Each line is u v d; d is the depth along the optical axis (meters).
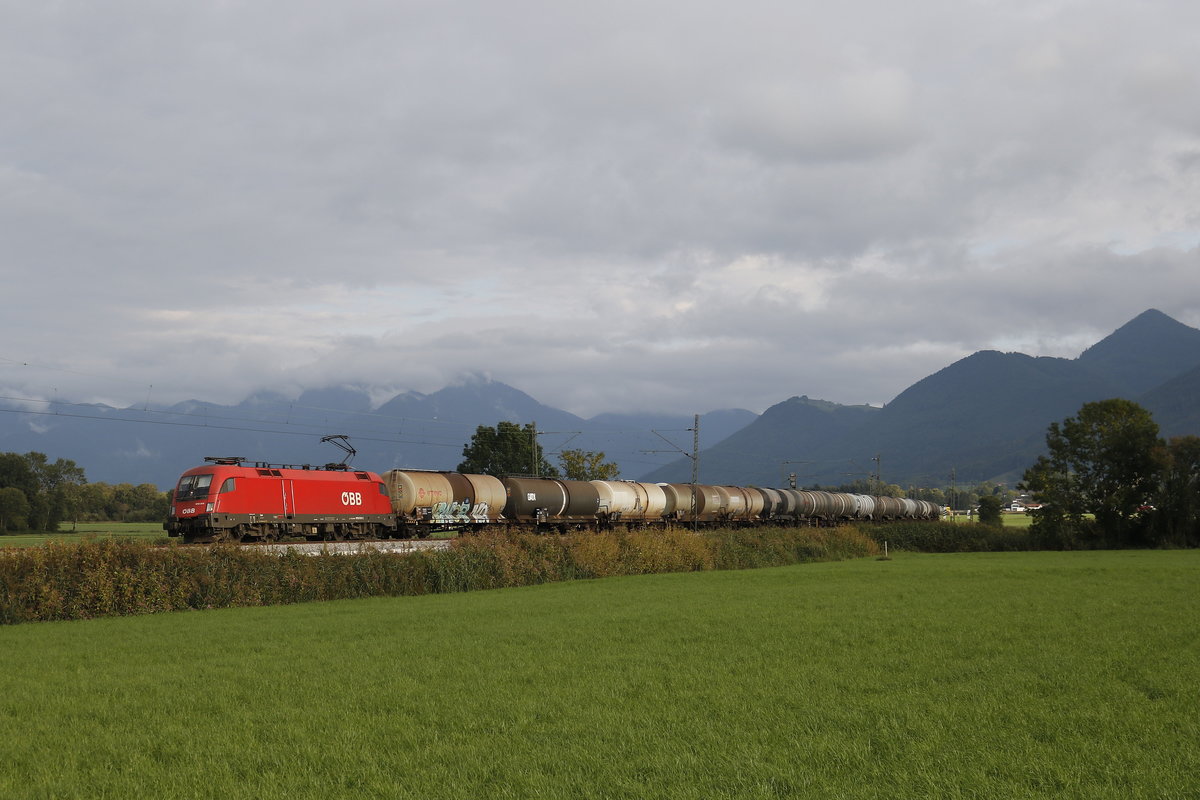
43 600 29.28
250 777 11.83
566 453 114.25
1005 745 12.88
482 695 16.64
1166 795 10.64
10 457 105.81
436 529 58.88
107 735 14.02
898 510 113.00
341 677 18.58
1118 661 19.77
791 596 36.34
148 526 107.44
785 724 14.23
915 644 22.59
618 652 21.70
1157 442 86.00
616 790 10.99
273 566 35.50
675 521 75.06
